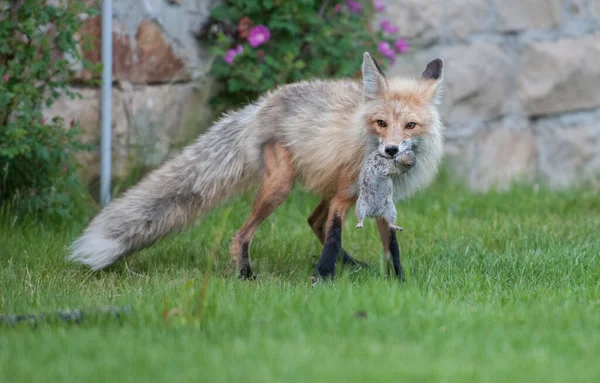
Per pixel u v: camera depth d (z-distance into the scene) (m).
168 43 13.70
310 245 11.48
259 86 13.64
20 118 11.14
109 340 6.50
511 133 16.62
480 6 16.23
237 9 14.02
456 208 14.09
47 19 11.16
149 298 7.98
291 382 5.52
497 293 8.51
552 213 14.05
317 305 7.41
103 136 12.74
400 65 15.71
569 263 9.59
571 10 16.61
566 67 16.58
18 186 11.86
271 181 9.97
